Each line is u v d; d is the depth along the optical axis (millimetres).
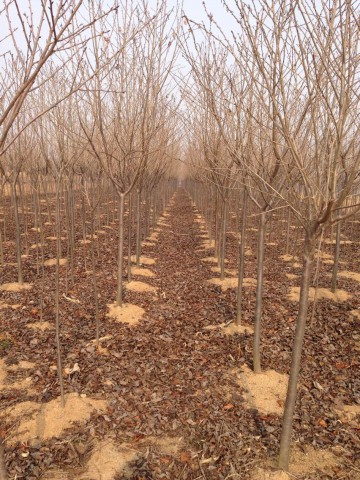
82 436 3475
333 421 3748
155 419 3770
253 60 3045
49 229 12656
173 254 11180
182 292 7648
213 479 3088
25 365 4609
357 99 2340
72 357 4844
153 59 5262
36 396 3996
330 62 2252
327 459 3268
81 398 3994
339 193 2613
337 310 6586
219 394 4191
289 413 3023
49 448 3316
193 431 3623
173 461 3260
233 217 17719
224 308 6699
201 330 5859
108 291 7242
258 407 3977
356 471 3141
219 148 6113
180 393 4211
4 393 4039
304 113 2887
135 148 6500
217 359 4969
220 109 4734
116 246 11133
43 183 11461
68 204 8242
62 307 6328
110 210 17844
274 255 10836
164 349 5219
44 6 1670
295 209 2715
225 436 3541
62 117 5125
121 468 3148
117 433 3557
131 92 5594
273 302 6945
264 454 3318
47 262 8789
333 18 2262
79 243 10922
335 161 2307
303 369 4715
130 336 5551
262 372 4648
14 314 5969
